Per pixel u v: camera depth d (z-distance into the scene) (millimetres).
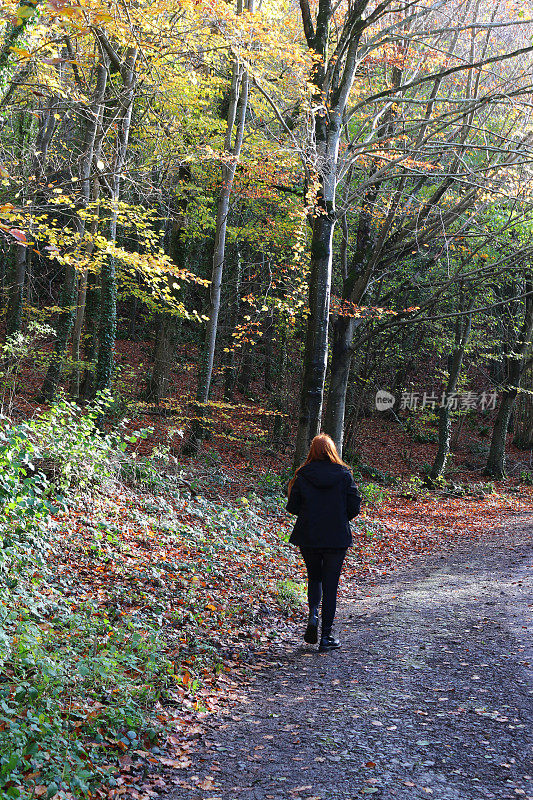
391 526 16109
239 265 21719
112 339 15711
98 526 8164
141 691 4422
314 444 6422
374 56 15781
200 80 15016
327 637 6195
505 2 15625
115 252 10164
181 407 19859
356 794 3285
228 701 4832
